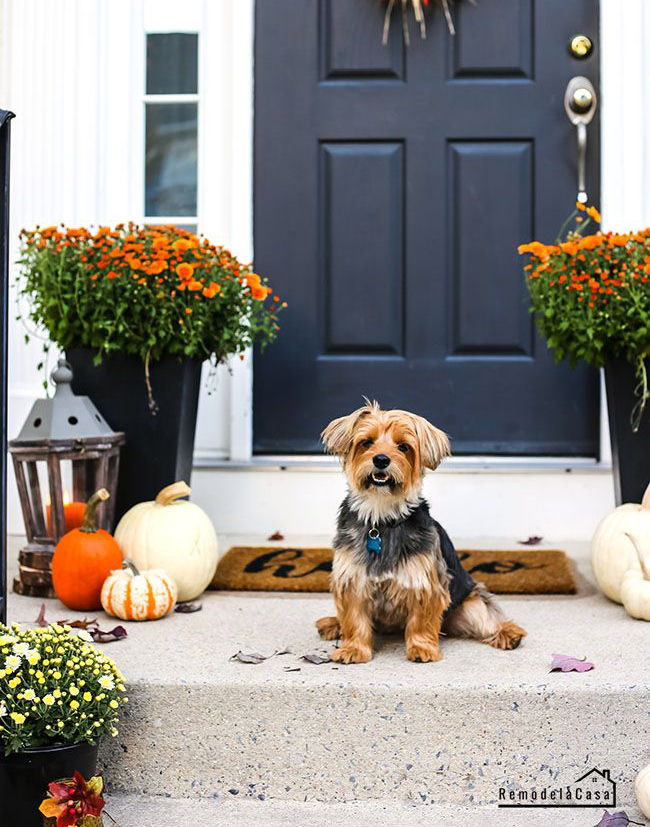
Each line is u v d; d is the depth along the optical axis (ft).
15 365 13.12
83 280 10.64
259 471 12.91
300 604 10.14
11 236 13.17
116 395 11.09
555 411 13.25
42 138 13.15
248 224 13.33
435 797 7.73
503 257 13.26
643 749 7.66
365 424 8.60
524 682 7.73
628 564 9.73
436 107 13.26
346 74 13.35
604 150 12.82
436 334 13.35
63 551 9.75
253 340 12.67
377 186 13.35
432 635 8.46
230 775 7.84
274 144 13.41
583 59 13.12
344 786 7.78
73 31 13.15
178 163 13.57
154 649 8.61
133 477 11.10
